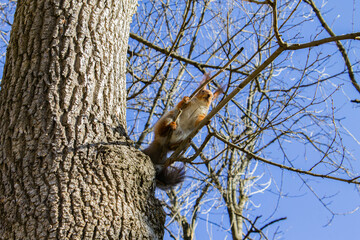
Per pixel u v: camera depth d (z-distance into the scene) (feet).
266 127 12.80
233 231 23.04
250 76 11.21
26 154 9.96
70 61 11.12
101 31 11.91
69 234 8.99
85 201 9.47
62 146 10.11
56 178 9.64
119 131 11.11
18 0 12.42
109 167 10.16
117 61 12.07
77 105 10.77
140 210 10.03
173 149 16.24
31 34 11.42
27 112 10.46
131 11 13.41
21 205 9.37
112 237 9.23
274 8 10.82
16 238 9.03
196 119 17.70
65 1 11.76
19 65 11.18
